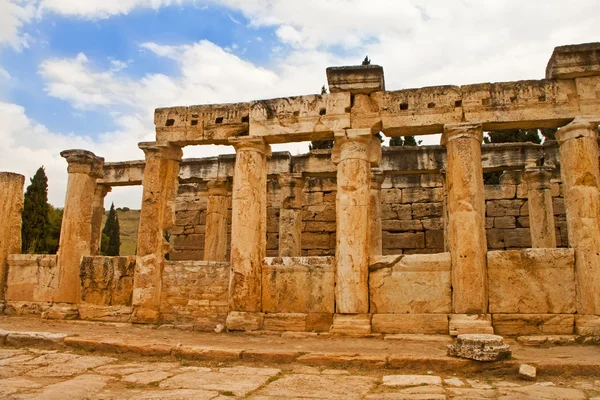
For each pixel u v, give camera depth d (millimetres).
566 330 10344
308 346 9492
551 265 10719
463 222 10914
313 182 21609
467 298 10586
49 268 14664
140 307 12914
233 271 12117
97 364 7965
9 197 15672
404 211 20594
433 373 7469
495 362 7387
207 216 19766
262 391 6324
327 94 12438
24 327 12094
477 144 11414
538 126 11609
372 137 12258
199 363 8281
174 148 13828
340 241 11570
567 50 11125
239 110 13250
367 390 6398
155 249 13141
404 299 11227
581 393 6152
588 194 10633
